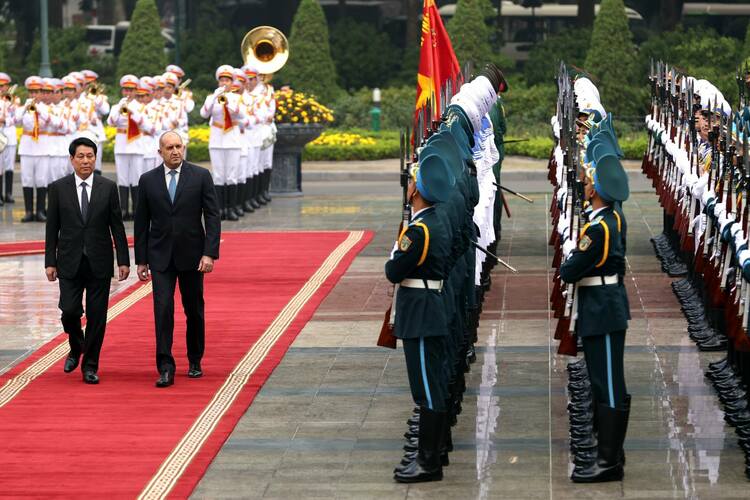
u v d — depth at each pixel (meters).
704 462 20.25
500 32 105.94
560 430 22.11
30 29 117.19
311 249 43.16
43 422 22.97
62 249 25.86
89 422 22.94
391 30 114.94
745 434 21.16
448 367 21.89
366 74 104.94
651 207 52.69
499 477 19.69
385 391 24.84
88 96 53.44
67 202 25.80
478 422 22.64
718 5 105.50
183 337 29.97
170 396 24.66
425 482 19.52
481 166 27.84
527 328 30.23
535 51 98.56
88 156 25.88
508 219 49.94
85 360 25.98
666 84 35.91
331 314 32.41
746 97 27.94
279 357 27.69
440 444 19.62
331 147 75.75
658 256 39.19
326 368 26.77
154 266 25.67
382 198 58.81
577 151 23.34
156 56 96.62
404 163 21.66
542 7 110.25
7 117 53.91
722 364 25.33
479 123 25.83
